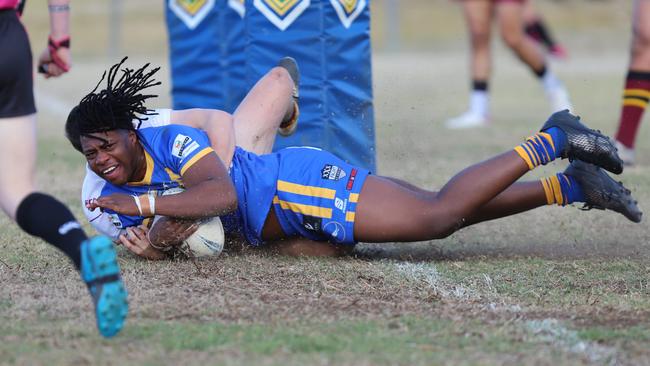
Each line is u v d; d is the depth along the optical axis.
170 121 17.98
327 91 23.50
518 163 17.14
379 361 11.98
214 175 16.58
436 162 30.56
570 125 17.41
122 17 96.38
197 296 15.02
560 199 18.19
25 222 12.89
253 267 17.08
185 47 27.27
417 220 17.14
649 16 28.77
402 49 86.12
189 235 17.09
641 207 22.69
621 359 12.23
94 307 12.85
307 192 17.39
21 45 12.94
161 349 12.32
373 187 17.44
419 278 16.55
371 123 24.28
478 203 17.16
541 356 12.25
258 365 11.73
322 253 18.17
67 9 17.67
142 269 16.84
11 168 13.00
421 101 50.22
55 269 16.72
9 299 14.73
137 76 16.39
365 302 14.90
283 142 23.70
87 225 21.11
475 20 43.28
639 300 15.16
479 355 12.26
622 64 74.50
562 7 100.44
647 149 33.59
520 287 15.99
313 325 13.52
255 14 23.56
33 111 13.20
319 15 23.25
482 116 43.53
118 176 16.44
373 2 102.75
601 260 18.17
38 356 12.02
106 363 11.79
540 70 43.88
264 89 19.62
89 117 16.03
